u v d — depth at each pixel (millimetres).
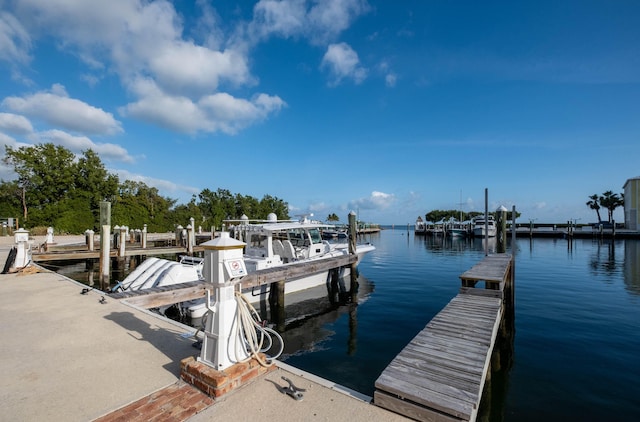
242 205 54938
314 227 12453
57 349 3967
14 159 35625
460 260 22016
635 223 45031
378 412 2779
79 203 36875
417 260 22062
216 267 3160
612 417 4332
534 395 4883
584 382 5238
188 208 51156
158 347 4039
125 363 3584
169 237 29875
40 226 34344
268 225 11539
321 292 12133
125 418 2586
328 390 3088
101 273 10648
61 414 2635
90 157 39875
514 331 7527
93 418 2584
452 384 3033
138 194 48312
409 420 2674
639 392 4934
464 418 2518
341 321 8781
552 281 13727
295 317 9305
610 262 20031
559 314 8852
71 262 18750
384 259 22703
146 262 9578
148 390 3020
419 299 11000
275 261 10773
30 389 3023
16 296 6824
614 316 8648
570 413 4441
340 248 14906
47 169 36938
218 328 3141
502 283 7066
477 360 3652
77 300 6453
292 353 6637
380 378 3158
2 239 26875
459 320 5203
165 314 8766
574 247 31781
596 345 6688
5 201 35656
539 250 28984
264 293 10211
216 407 2754
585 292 11555
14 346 4055
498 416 4395
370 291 12398
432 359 3684
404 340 7297
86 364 3553
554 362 5938
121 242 16500
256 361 3336
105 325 4891
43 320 5145
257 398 2902
